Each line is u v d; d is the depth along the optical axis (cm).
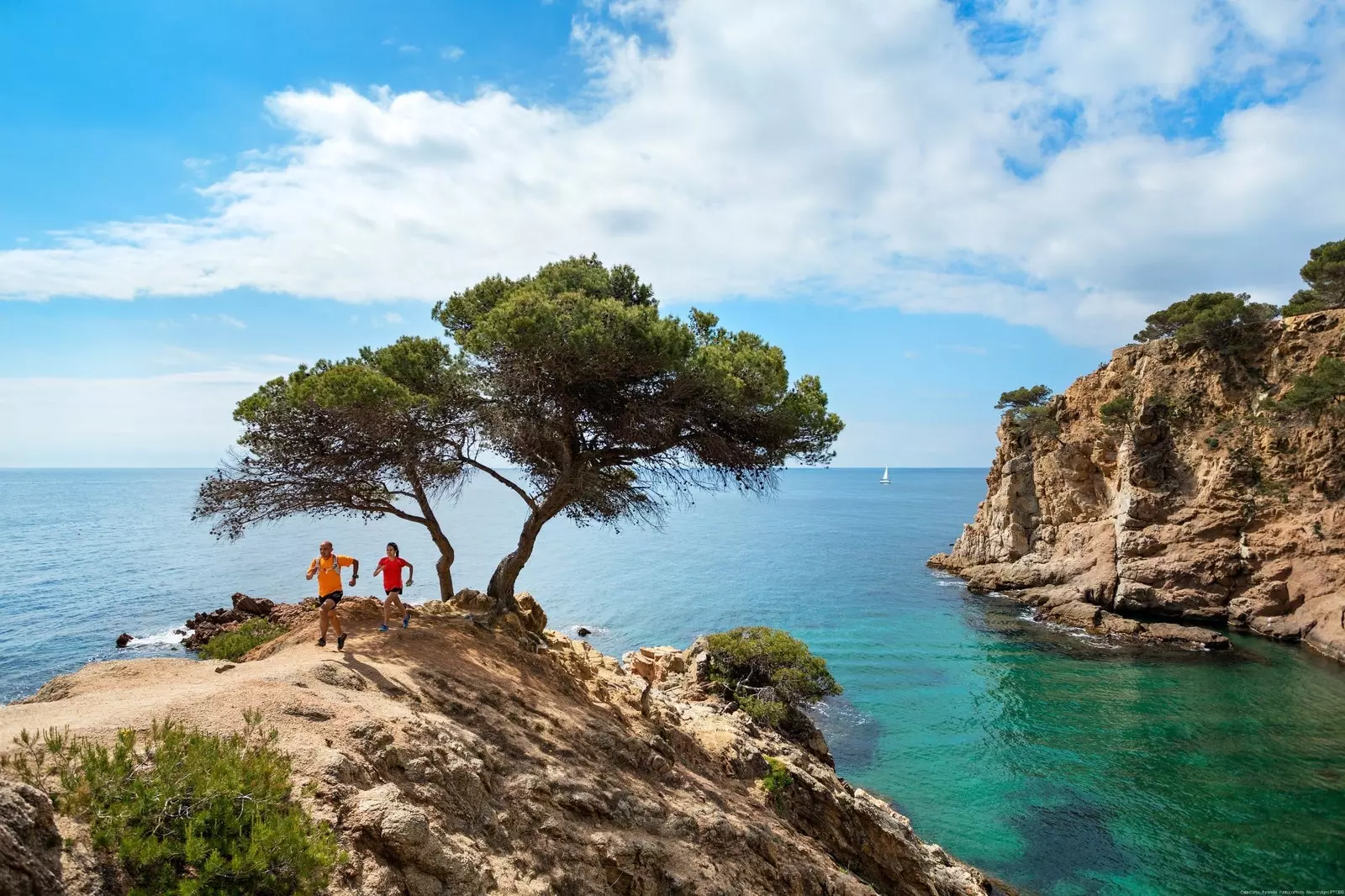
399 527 15875
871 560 10456
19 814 605
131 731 741
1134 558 6178
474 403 1852
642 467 2094
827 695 4278
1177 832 2583
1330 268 6819
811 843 1784
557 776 1277
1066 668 4772
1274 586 5431
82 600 6419
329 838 773
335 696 1173
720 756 1988
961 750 3425
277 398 1805
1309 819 2659
